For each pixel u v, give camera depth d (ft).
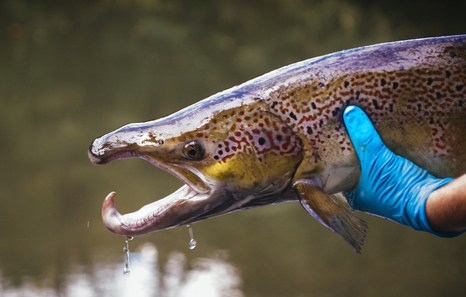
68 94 57.88
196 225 25.99
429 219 4.62
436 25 66.74
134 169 35.88
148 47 70.33
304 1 77.15
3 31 75.00
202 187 5.29
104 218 5.24
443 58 5.05
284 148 5.12
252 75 62.49
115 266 20.52
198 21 75.77
